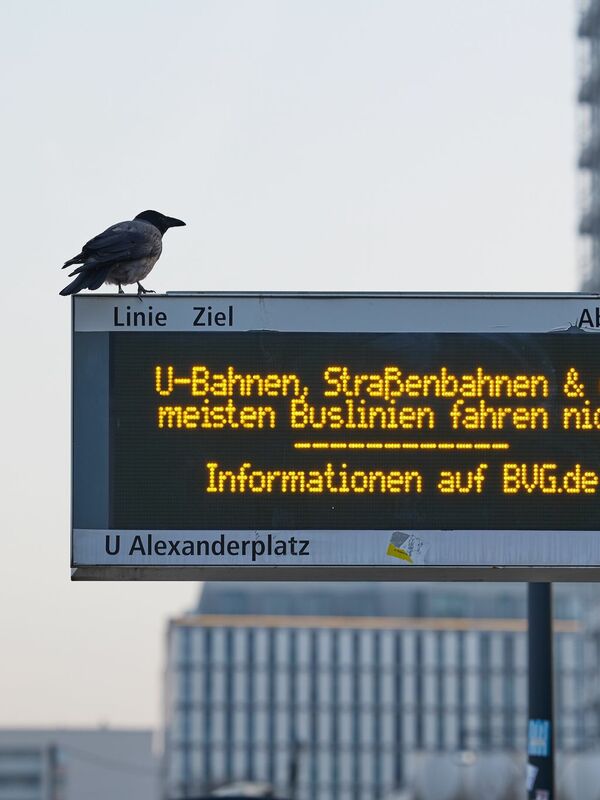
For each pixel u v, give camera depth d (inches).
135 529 616.1
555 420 625.0
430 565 617.6
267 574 615.5
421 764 4377.5
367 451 620.4
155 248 624.4
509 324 629.6
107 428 619.5
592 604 5713.6
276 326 624.7
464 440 622.8
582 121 5753.0
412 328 627.5
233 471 618.2
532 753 776.9
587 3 5728.3
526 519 620.1
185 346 622.8
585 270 5679.1
